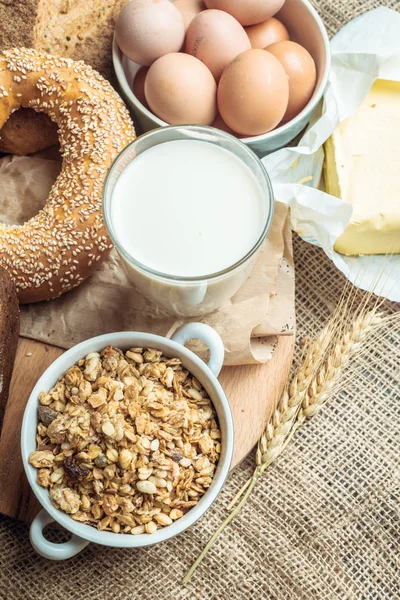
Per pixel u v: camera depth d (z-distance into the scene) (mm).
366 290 607
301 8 597
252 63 547
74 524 484
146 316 583
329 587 570
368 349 617
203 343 560
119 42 574
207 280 494
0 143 612
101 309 585
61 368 511
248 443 564
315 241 602
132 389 502
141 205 515
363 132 611
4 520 570
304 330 619
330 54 603
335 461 595
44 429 502
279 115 562
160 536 483
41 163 614
